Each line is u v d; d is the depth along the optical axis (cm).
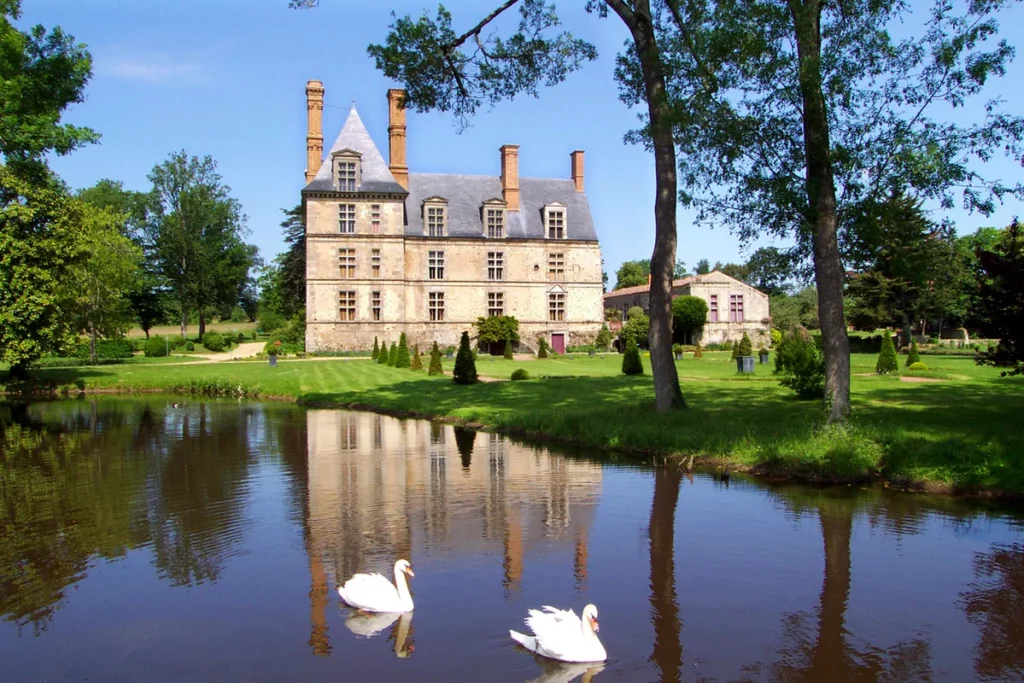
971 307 1781
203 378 3772
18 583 939
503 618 820
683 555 1023
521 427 2139
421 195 6656
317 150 6303
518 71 2088
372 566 992
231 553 1048
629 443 1802
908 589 895
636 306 8119
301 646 753
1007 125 1538
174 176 8369
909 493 1341
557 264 6725
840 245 1820
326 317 6162
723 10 1700
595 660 710
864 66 1647
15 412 2838
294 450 1892
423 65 2019
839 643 755
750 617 819
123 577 956
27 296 3353
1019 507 1234
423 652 738
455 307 6494
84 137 3547
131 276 6106
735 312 7475
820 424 1644
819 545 1059
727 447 1619
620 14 1994
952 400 2269
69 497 1384
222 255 8888
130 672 700
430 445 1948
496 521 1200
